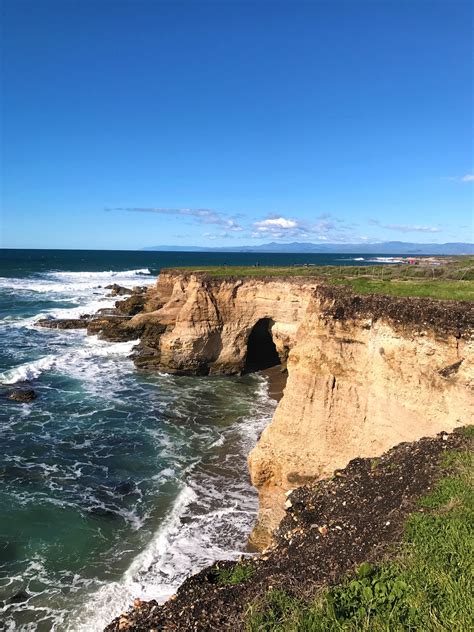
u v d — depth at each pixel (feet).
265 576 30.53
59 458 80.74
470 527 29.40
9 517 63.16
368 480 40.37
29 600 48.98
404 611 23.43
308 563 30.66
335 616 23.53
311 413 61.72
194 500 68.80
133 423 97.25
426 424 51.60
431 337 51.88
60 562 55.01
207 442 88.69
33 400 107.86
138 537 60.08
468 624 21.85
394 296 59.06
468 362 48.73
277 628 23.84
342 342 60.39
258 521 62.44
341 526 34.60
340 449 59.11
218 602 28.35
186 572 53.57
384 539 30.78
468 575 25.27
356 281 81.51
